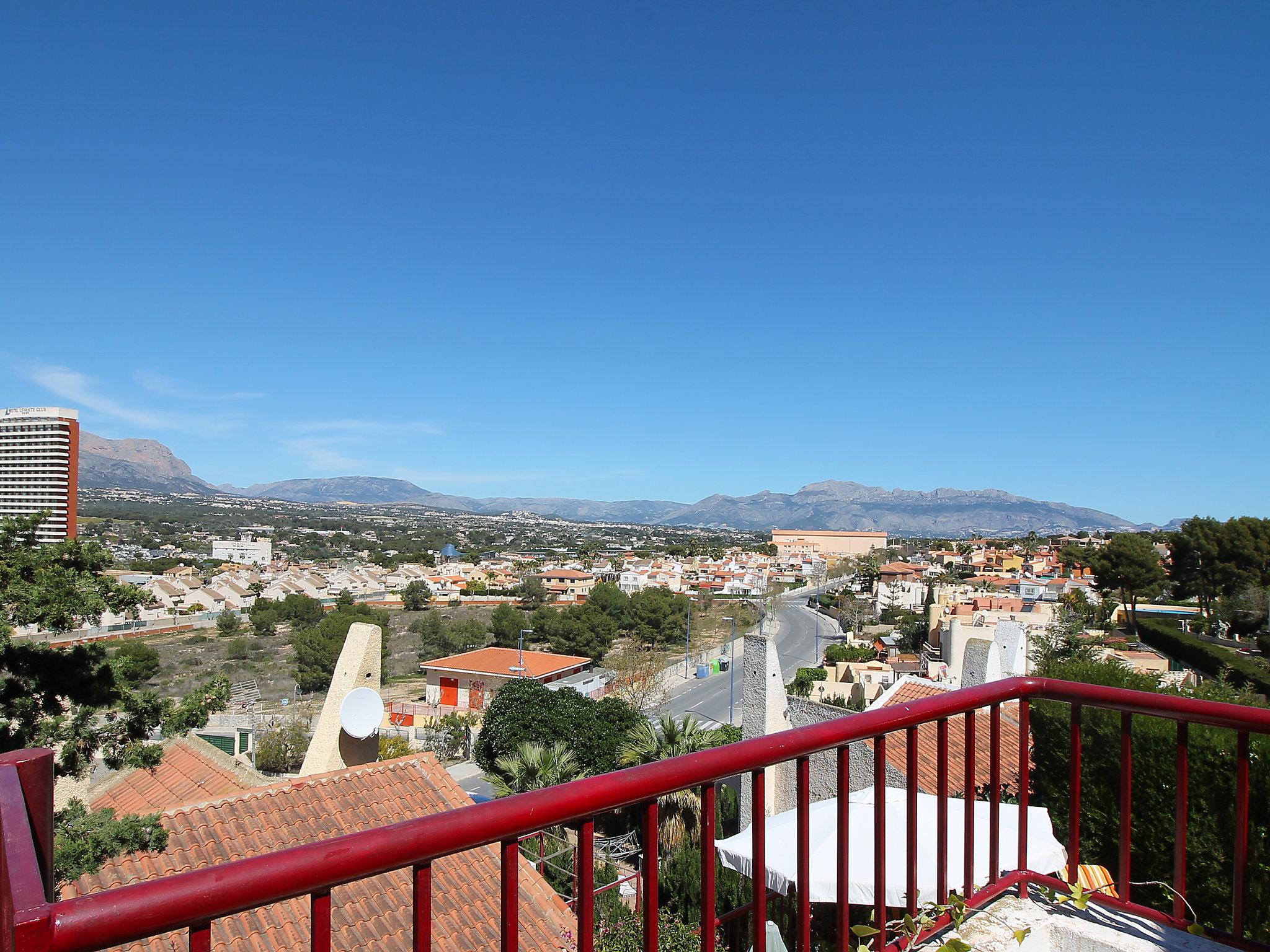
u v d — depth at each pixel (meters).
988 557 112.56
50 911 1.07
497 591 105.19
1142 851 7.02
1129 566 51.38
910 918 2.62
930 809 7.99
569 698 29.86
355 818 9.15
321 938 1.34
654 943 1.80
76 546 10.15
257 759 33.38
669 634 76.38
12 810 1.14
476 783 33.06
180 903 1.18
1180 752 2.85
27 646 9.43
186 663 60.59
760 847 2.05
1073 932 2.86
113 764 9.97
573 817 1.63
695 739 22.92
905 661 48.66
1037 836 6.65
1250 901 6.23
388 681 61.62
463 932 7.70
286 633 75.62
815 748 2.21
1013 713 14.39
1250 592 44.50
